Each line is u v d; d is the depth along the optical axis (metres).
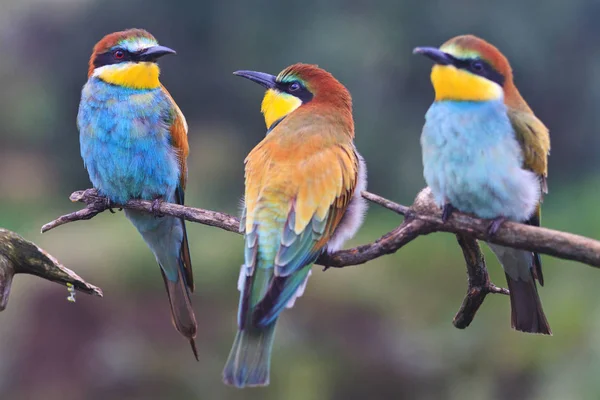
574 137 24.92
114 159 7.84
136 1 24.12
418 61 23.28
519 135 6.07
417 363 14.70
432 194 6.16
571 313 14.55
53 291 16.00
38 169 24.41
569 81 24.47
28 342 15.47
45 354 15.35
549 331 6.31
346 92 7.14
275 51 23.81
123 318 15.80
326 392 14.36
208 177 23.44
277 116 7.26
